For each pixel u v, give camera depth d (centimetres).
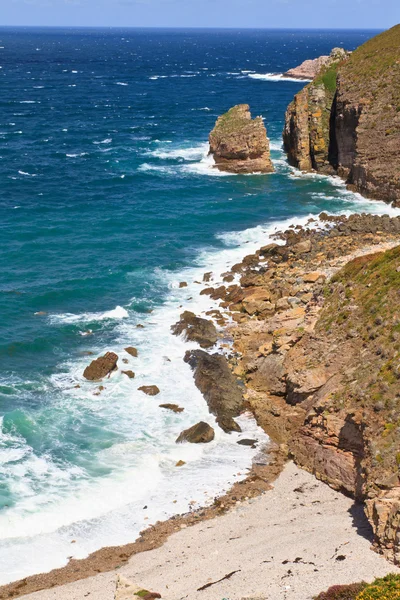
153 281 6406
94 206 8762
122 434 4162
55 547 3253
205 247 7306
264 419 4284
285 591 2692
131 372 4812
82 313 5762
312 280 5753
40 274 6512
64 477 3753
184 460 3934
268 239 7494
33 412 4350
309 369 4191
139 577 2958
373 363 3778
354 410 3534
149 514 3491
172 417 4353
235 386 4591
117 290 6209
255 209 8644
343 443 3578
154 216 8344
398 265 4425
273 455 3972
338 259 6319
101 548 3250
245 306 5619
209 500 3588
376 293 4303
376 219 7588
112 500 3591
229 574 2898
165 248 7250
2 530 3344
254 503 3538
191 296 6081
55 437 4109
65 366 4953
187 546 3206
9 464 3831
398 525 2880
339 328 4300
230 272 6488
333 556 2928
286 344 4541
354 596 2573
